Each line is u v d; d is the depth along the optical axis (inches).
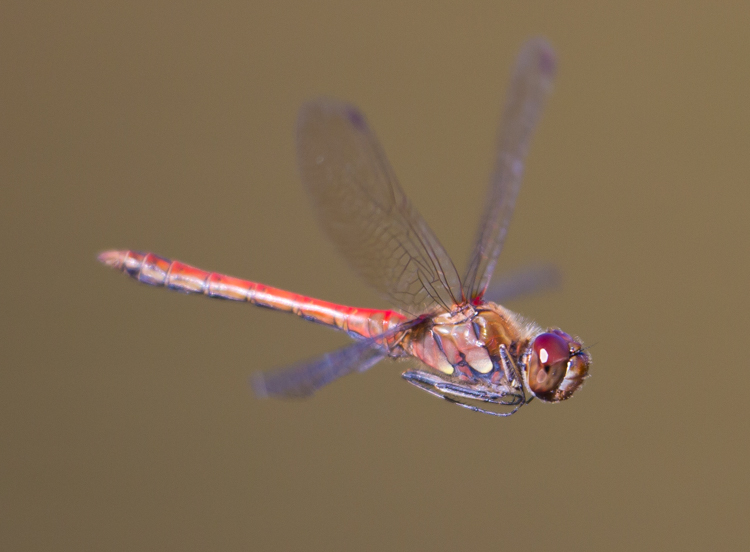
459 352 30.5
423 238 30.5
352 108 30.4
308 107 30.5
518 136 30.5
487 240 30.5
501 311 30.5
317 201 30.5
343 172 30.5
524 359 30.4
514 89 30.5
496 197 30.5
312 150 30.5
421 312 30.5
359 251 30.5
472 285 30.5
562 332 30.4
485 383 30.5
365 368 30.5
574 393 30.4
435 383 30.5
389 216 30.5
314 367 30.3
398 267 30.5
